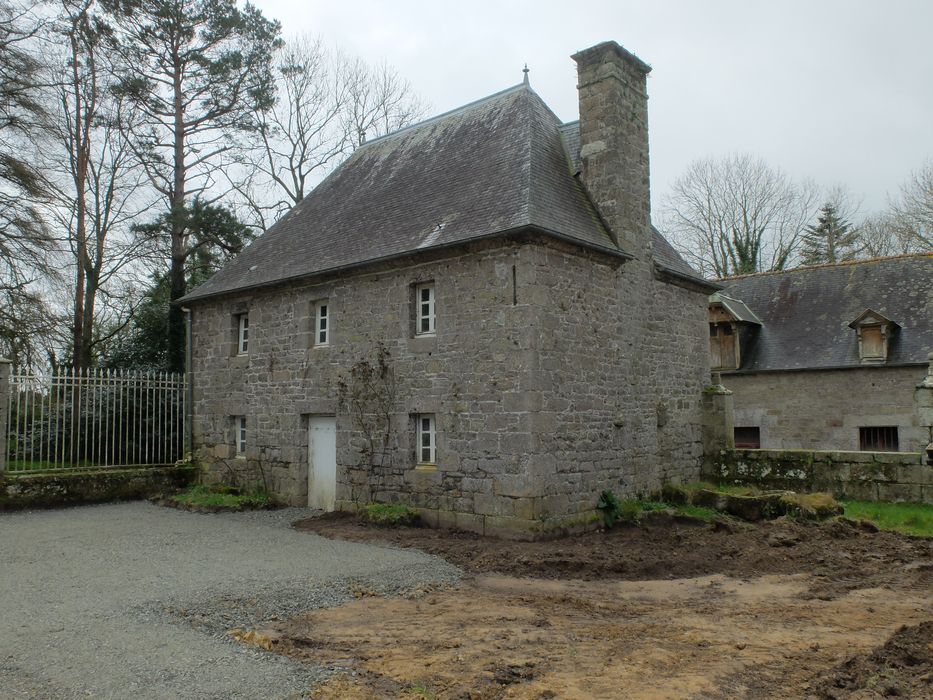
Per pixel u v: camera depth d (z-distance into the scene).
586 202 12.71
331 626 6.50
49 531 11.45
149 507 14.35
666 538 10.72
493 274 10.99
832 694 4.93
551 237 10.77
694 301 15.08
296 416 14.11
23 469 14.32
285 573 8.41
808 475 13.68
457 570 8.90
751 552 9.82
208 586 7.75
